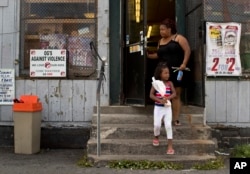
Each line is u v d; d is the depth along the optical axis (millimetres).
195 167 6809
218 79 8430
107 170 6652
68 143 8508
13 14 8633
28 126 7910
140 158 7004
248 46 8523
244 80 8453
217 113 8438
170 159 6910
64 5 8664
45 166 6961
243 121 8469
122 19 8812
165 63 7328
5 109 8625
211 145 7234
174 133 7559
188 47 7652
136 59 8297
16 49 8625
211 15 8422
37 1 8664
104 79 8484
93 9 8648
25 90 8594
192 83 8562
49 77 8570
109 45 8695
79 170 6672
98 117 7074
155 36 9977
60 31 8648
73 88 8570
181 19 9047
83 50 8625
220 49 8398
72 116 8555
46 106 8570
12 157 7664
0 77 8617
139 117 7965
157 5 9992
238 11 8492
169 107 7090
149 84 9070
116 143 7230
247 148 7770
